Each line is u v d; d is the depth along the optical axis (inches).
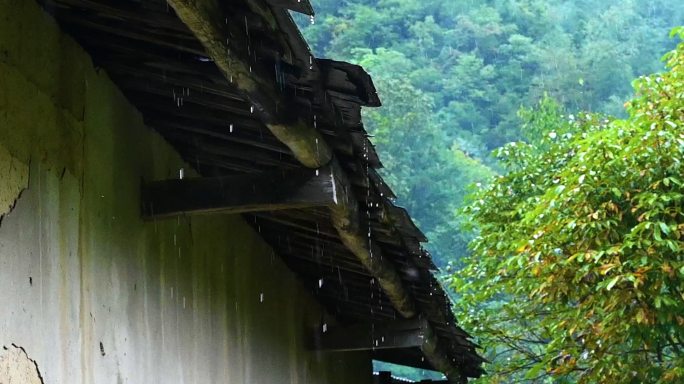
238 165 210.4
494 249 429.4
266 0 128.8
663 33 1354.6
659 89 343.6
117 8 150.6
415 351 433.1
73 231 154.6
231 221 246.1
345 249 268.8
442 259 989.2
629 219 311.4
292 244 278.7
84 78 165.5
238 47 135.2
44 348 139.6
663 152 301.6
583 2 1478.8
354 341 309.4
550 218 327.6
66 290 149.4
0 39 136.5
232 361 237.3
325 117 161.3
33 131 143.9
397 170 1040.8
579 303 329.1
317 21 1374.3
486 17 1433.3
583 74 1213.1
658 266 287.1
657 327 307.4
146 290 185.2
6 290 130.3
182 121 192.9
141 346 179.8
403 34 1430.9
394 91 1101.1
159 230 195.0
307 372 314.2
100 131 170.1
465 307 454.3
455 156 1131.9
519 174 461.7
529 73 1307.8
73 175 156.9
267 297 275.3
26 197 139.4
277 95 150.6
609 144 311.0
